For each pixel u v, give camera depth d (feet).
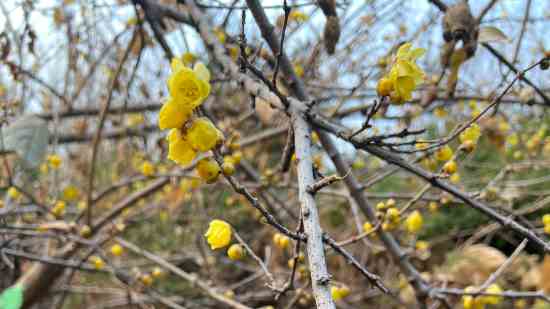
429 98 9.72
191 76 4.41
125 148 17.29
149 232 20.01
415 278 8.64
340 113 12.67
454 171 6.79
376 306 17.31
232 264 17.56
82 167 16.12
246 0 7.00
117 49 12.51
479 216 18.97
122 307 19.36
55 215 11.55
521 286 15.70
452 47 8.54
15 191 11.48
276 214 13.79
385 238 8.73
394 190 21.12
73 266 11.14
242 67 5.82
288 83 7.56
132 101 13.34
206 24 8.31
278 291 5.70
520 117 14.93
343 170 8.41
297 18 10.39
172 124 4.49
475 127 6.91
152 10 9.69
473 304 7.97
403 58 5.15
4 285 13.58
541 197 14.07
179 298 13.74
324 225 20.24
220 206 19.66
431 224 18.25
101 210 18.20
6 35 10.12
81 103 16.51
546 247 6.01
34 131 9.34
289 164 6.63
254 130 16.74
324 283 3.99
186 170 12.70
